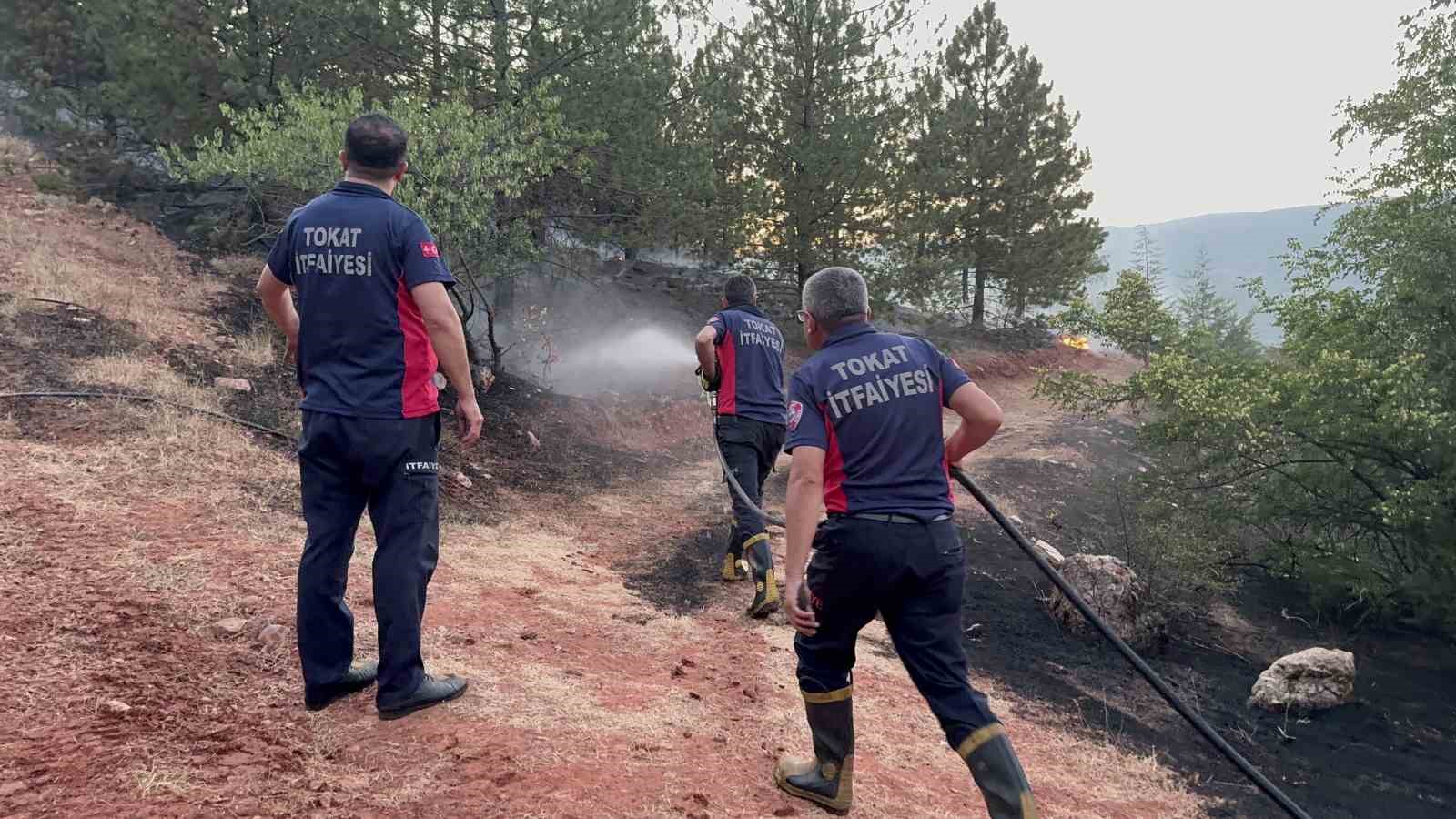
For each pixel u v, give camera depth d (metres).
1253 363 10.80
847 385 2.54
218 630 3.46
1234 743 5.50
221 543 4.46
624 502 8.30
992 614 7.01
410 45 11.29
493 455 8.62
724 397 5.32
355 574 4.41
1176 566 8.68
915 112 19.95
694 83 14.11
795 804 2.95
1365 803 4.96
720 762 3.17
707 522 7.84
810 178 18.42
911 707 4.35
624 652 4.31
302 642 2.97
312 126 8.62
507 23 11.48
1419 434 8.52
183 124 10.78
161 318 8.39
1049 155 26.45
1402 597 8.70
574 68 11.70
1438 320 9.50
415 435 2.93
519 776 2.70
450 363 2.86
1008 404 21.06
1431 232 9.23
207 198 11.72
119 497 4.86
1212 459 10.23
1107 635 2.69
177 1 10.84
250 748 2.66
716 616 5.23
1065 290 27.00
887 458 2.52
